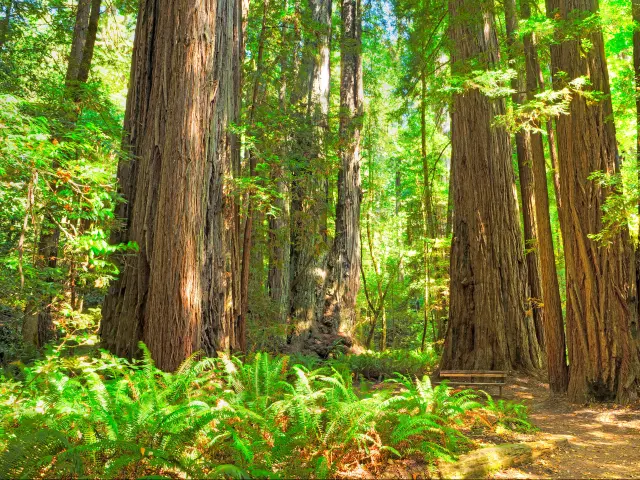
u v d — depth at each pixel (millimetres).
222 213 10445
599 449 6977
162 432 5273
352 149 18625
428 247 21422
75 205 8031
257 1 15477
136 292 9992
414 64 18000
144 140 10539
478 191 13445
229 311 10445
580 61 9852
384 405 6098
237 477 4523
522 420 7516
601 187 9594
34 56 15531
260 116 13328
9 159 6660
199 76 9891
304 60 17922
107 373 8656
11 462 4664
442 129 25312
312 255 17719
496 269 13180
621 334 9352
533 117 9594
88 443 5031
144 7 11414
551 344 10477
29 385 6812
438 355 18844
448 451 5727
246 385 7766
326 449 5586
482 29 13664
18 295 8820
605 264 9508
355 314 19812
